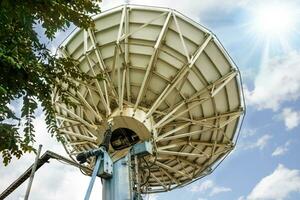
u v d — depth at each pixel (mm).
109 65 20672
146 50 20125
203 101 21047
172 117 20891
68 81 8828
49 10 7625
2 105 7895
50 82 8320
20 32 7918
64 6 7961
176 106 21344
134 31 19734
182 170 25797
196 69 20562
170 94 21234
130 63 20516
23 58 7734
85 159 10898
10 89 7762
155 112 20938
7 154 8383
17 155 8297
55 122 8914
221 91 21547
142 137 19781
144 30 19953
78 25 8477
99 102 21906
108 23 20281
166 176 26562
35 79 7977
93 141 21359
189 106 21562
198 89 21078
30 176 10898
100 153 10867
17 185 12547
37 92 8133
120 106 19984
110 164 10930
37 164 11477
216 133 23141
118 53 19641
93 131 22172
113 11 20125
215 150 24500
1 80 7633
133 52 20234
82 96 20938
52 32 8266
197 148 23891
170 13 19734
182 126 21484
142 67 20469
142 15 19984
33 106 8133
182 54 20047
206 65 20625
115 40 20203
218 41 20344
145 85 20656
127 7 19969
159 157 23453
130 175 11859
